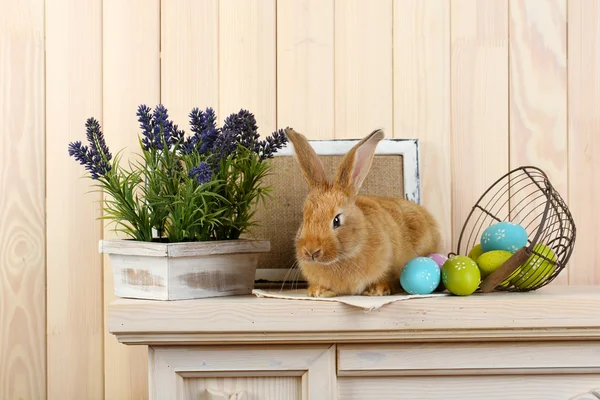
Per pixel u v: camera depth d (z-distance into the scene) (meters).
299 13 1.54
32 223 1.52
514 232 1.26
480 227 1.47
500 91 1.53
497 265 1.20
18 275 1.51
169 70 1.54
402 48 1.53
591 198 1.52
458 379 1.14
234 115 1.26
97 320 1.52
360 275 1.17
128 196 1.20
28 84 1.53
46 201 1.52
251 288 1.28
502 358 1.13
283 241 1.46
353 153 1.17
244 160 1.27
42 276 1.52
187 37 1.54
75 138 1.53
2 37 1.52
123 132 1.53
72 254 1.52
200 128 1.24
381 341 1.12
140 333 1.10
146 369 1.52
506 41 1.53
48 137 1.53
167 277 1.13
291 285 1.45
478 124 1.53
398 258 1.24
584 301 1.09
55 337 1.52
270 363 1.13
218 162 1.22
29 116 1.52
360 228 1.16
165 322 1.09
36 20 1.53
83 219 1.52
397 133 1.53
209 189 1.21
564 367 1.13
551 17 1.53
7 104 1.52
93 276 1.52
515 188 1.52
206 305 1.09
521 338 1.12
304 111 1.53
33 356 1.51
